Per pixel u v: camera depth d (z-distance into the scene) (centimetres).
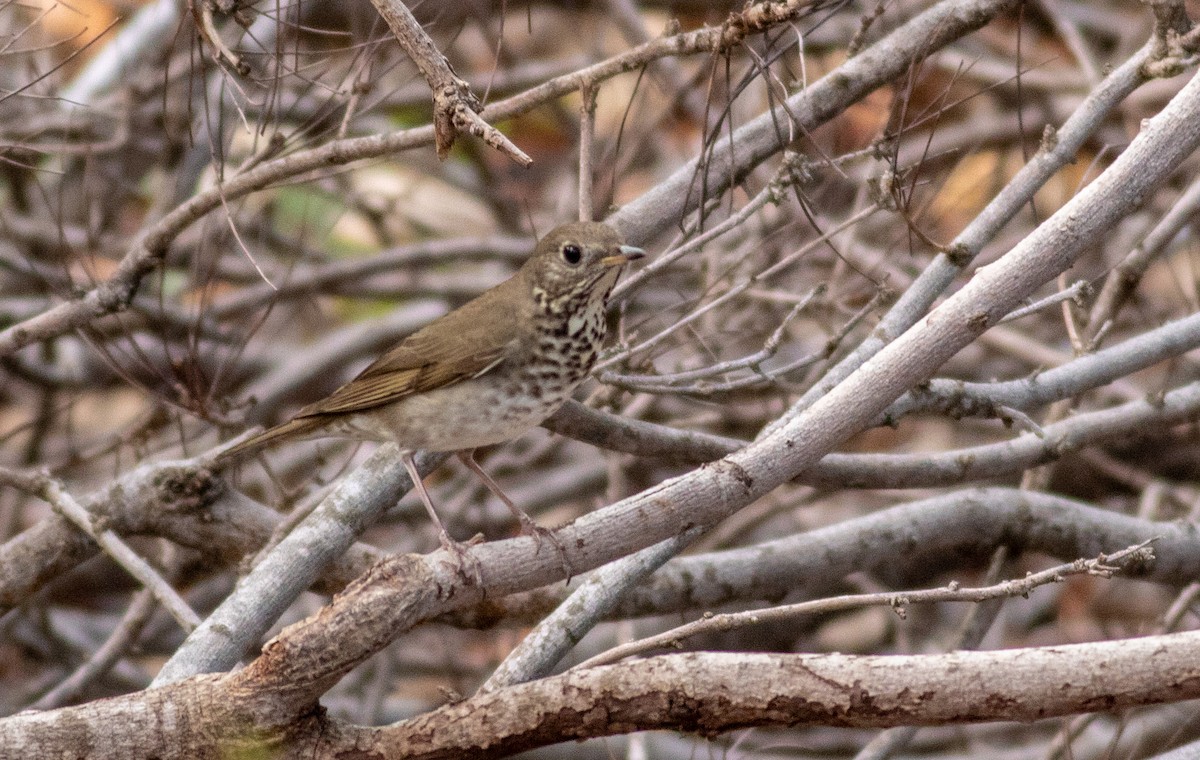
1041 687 716
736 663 747
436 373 1002
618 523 848
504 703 775
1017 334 1698
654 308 1559
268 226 1841
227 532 1201
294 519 1172
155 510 1188
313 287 1745
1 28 1631
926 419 1911
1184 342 1167
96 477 1834
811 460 861
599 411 1095
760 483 857
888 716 733
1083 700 713
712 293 1409
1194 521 1368
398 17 853
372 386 1024
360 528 1030
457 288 1920
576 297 999
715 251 1507
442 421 1009
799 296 1354
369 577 803
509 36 2134
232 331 1717
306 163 1091
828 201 1595
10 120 1650
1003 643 1728
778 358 1711
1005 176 1808
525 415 1018
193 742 807
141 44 1773
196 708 804
